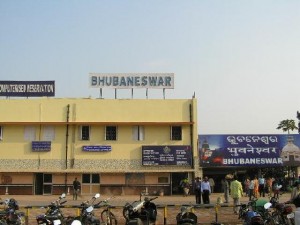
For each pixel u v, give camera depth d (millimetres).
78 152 39500
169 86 41281
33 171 38750
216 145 39906
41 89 40281
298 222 12930
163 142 39875
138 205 17438
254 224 13945
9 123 39250
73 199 34281
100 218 21141
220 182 41500
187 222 14188
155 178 39469
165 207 19703
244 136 40188
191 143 39938
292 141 40344
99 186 39188
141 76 41312
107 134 39906
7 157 39312
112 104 40219
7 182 38969
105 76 41219
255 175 40312
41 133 39750
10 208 17938
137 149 39750
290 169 42062
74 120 39781
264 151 40062
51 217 15078
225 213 24750
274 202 17344
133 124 39656
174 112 40344
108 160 39500
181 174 39688
